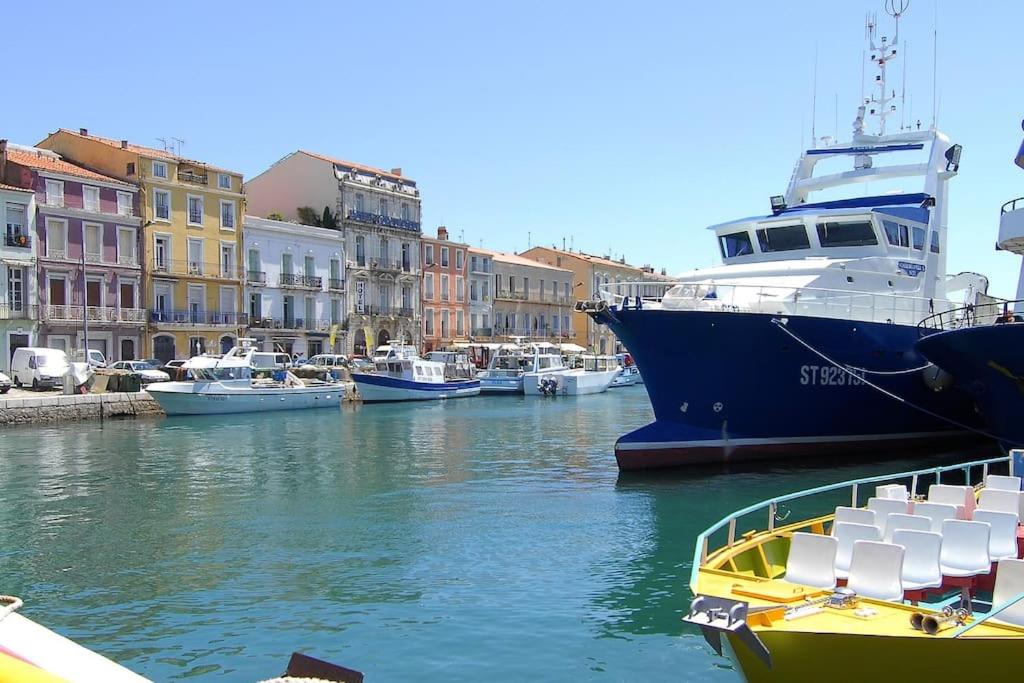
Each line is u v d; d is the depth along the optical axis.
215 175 61.00
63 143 58.28
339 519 17.47
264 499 19.88
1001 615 6.98
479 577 13.05
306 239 66.75
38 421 38.16
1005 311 20.47
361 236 71.69
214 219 60.47
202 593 12.29
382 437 34.12
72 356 50.00
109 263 54.28
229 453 28.80
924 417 24.22
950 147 26.61
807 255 24.48
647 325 20.53
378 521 17.23
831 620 6.78
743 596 7.41
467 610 11.43
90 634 10.59
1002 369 18.62
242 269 62.12
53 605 11.75
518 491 20.73
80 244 52.62
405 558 14.23
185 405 43.00
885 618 6.82
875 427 23.39
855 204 26.45
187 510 18.53
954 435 25.53
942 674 6.36
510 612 11.34
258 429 37.44
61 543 15.41
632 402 56.47
